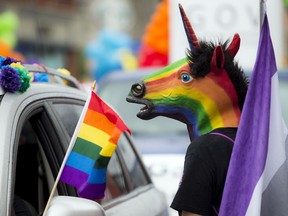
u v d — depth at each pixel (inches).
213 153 179.0
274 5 495.2
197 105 190.5
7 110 181.9
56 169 205.0
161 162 399.5
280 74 454.3
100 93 462.0
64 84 247.4
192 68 188.7
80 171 194.1
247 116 180.4
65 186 204.4
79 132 194.5
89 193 196.1
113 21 1571.1
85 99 245.8
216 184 177.9
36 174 216.7
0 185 168.2
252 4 491.5
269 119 181.0
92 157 194.7
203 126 191.3
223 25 495.8
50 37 1834.4
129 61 919.0
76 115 227.8
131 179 255.0
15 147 178.1
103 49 926.4
